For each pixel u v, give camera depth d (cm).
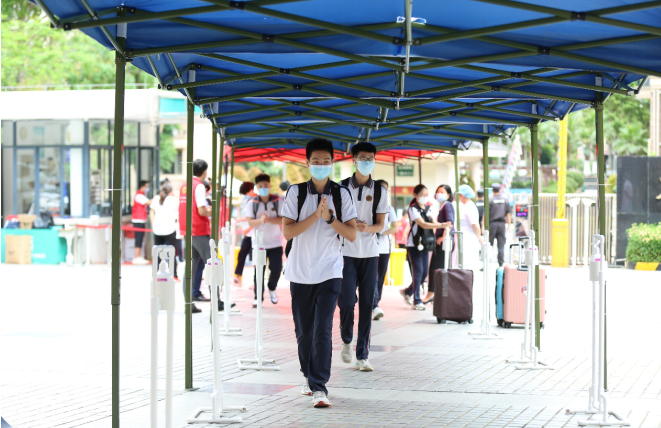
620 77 711
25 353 959
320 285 689
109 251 2194
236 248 1738
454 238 1397
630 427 626
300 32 543
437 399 720
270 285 1423
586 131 5869
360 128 1146
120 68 556
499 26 505
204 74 736
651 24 531
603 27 540
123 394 745
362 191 817
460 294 1201
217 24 532
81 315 1284
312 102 907
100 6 500
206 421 638
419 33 538
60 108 2234
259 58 693
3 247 2273
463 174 4241
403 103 773
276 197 1395
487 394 741
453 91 807
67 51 3531
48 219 2280
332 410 677
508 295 1161
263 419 648
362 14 513
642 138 5441
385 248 1213
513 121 951
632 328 1159
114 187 556
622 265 2325
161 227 1738
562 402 709
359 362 846
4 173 2362
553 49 576
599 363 658
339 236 696
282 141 1332
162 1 501
